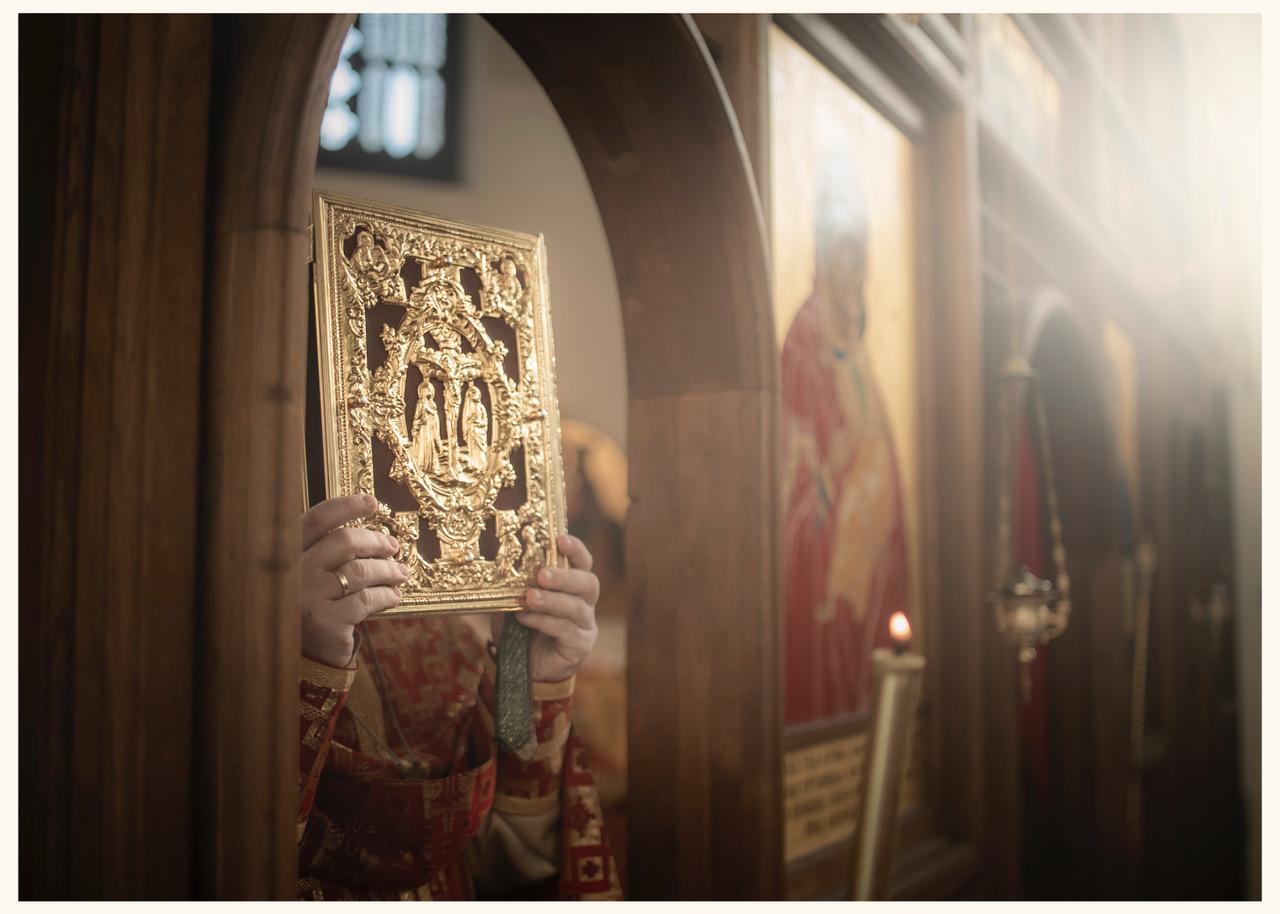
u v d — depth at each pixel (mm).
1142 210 4828
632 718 1493
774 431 1429
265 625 739
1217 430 6453
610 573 4676
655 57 1302
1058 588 2535
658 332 1483
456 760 1188
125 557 738
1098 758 3832
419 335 998
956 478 2473
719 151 1361
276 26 784
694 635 1445
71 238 741
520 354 1090
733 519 1422
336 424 922
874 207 2273
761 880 1380
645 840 1477
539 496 1092
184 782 748
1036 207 3338
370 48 5516
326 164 5355
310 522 895
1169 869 4633
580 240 5734
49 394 737
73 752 724
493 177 5641
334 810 1107
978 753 2414
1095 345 3871
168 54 775
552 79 1395
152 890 731
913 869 2189
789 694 1890
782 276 1887
